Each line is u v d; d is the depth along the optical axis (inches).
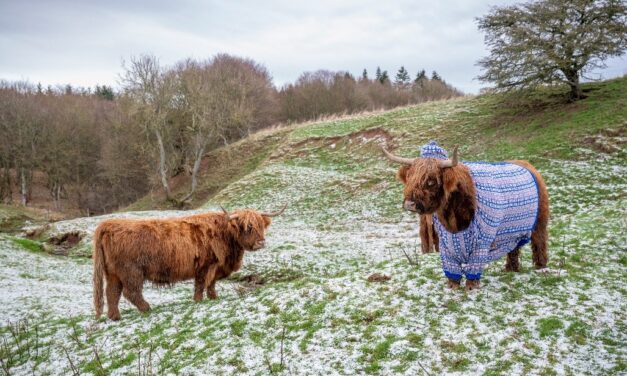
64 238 944.3
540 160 958.4
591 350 237.1
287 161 1688.0
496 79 1280.8
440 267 354.9
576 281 317.1
